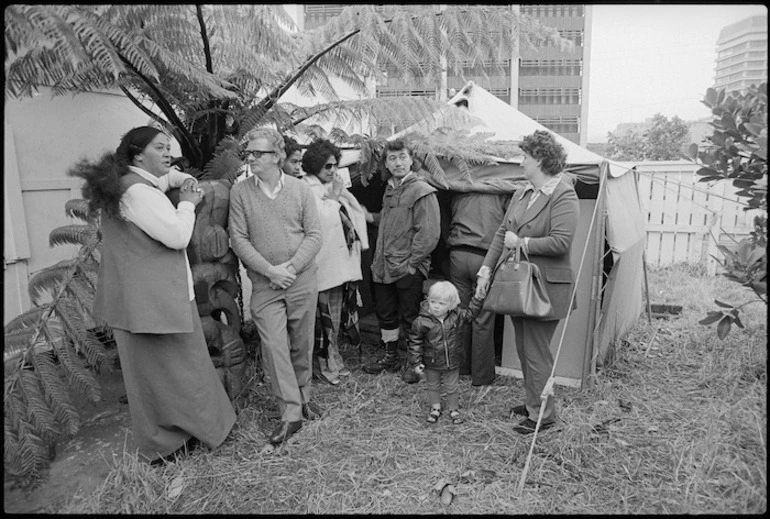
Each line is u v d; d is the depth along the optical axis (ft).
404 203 11.48
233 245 9.07
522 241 8.87
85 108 12.78
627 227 12.69
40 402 8.02
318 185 11.40
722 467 8.17
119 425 9.93
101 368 9.52
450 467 8.46
